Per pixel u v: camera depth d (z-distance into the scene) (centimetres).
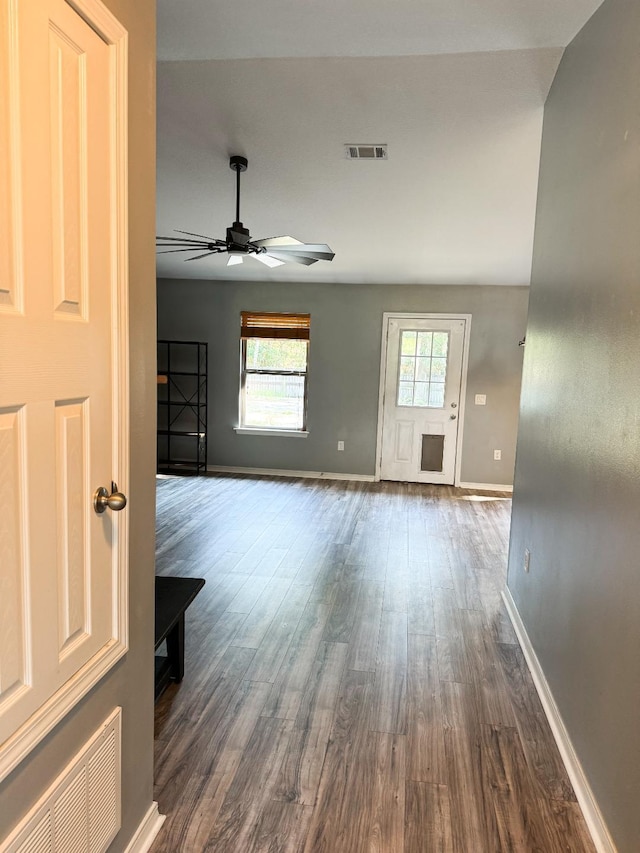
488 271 579
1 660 97
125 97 128
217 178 390
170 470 695
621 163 176
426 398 654
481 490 639
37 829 108
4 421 96
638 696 141
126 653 143
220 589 341
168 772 188
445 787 184
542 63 258
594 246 200
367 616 309
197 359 680
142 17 136
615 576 162
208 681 242
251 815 171
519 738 210
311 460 682
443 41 242
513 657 269
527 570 285
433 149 338
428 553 417
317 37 242
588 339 203
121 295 130
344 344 660
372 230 481
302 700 230
